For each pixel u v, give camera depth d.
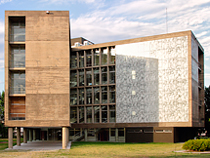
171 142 52.50
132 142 56.12
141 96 55.69
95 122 60.25
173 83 52.84
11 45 44.66
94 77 61.75
